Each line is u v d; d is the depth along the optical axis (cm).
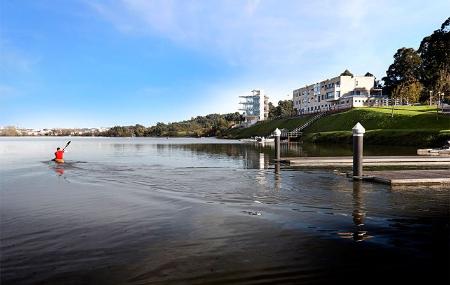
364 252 883
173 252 880
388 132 6444
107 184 1958
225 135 17025
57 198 1550
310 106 14650
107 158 4031
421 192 1664
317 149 5422
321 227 1084
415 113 7725
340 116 9369
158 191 1714
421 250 896
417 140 5653
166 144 9019
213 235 1009
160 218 1193
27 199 1533
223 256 855
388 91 13562
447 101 9194
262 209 1320
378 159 3097
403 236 1001
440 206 1366
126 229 1071
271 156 4069
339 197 1548
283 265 805
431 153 3853
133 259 838
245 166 2922
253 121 17588
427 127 6544
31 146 8069
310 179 2112
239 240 966
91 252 883
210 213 1258
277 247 914
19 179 2194
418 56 13750
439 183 1911
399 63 13862
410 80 11444
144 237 995
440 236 1001
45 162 3475
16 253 879
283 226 1094
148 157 4141
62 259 841
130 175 2355
